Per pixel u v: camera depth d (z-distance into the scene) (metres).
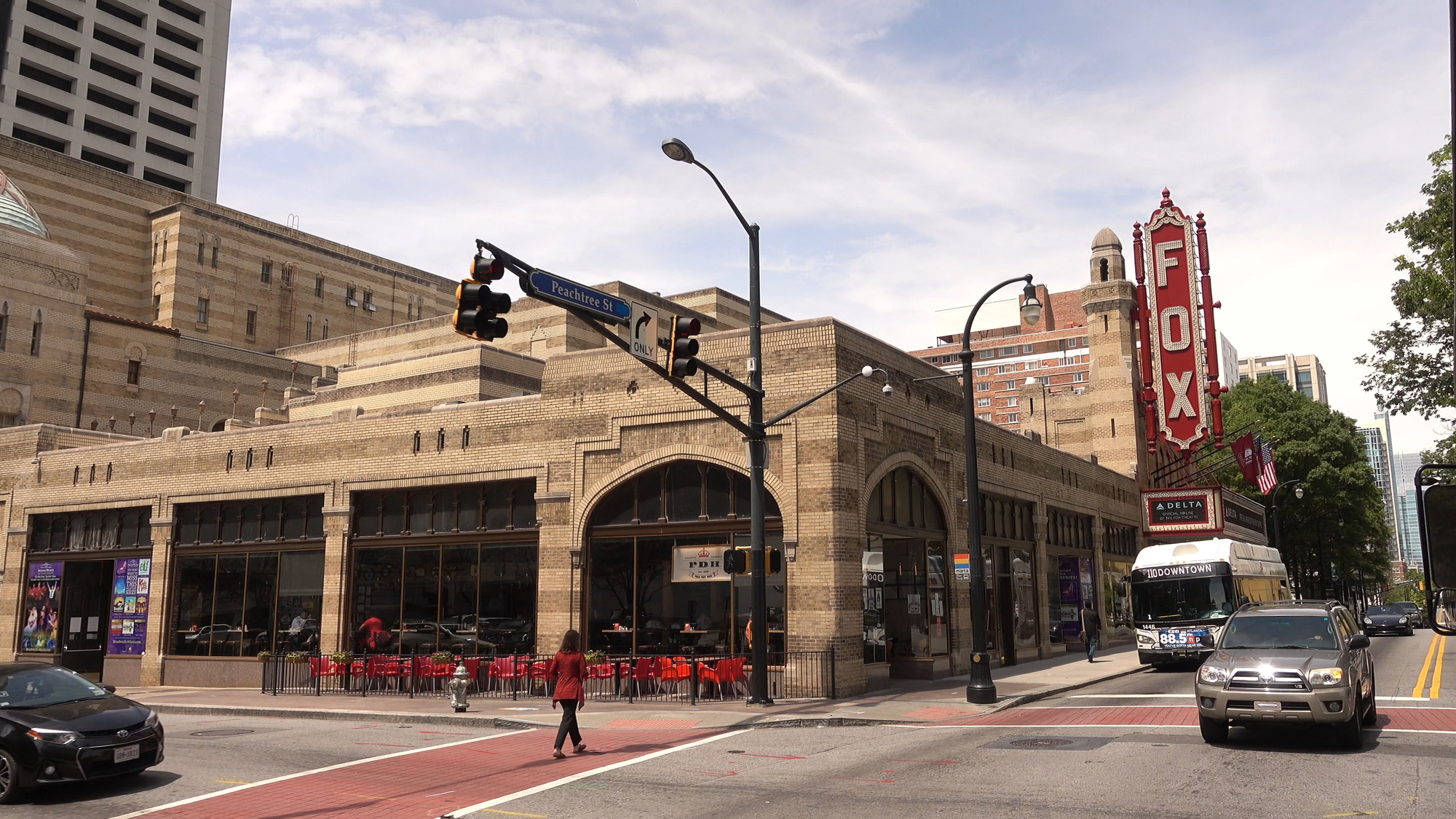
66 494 34.44
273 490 29.59
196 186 93.19
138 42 90.62
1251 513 51.97
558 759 14.68
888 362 25.27
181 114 92.88
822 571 21.86
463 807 11.26
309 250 71.12
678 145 18.45
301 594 28.88
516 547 25.72
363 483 27.95
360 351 57.72
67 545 34.44
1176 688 22.83
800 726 18.08
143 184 65.81
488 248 13.96
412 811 11.09
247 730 18.95
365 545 27.86
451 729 18.83
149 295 64.31
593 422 24.84
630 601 23.98
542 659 23.78
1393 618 51.50
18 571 35.16
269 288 68.38
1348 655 13.93
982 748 14.34
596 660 23.23
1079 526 39.34
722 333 23.95
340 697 24.94
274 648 28.94
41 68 83.44
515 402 26.12
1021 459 33.66
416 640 26.62
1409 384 38.41
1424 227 34.75
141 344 49.69
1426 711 16.94
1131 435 46.94
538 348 49.00
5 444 36.78
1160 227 45.97
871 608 24.06
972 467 21.72
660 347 18.08
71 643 33.69
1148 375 46.28
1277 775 11.55
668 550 23.78
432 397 36.75
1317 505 65.06
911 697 21.77
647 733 17.34
